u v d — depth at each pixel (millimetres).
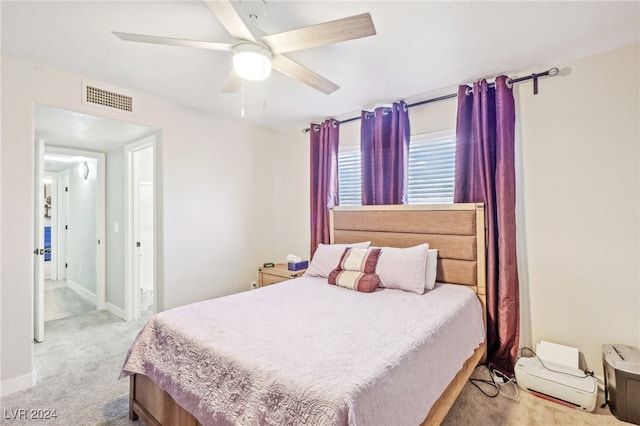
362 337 1477
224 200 3504
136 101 2742
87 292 4383
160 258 2990
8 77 2080
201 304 2014
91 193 4246
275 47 1609
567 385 1896
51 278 5707
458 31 1827
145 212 4117
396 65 2254
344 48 2012
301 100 2957
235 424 1170
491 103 2492
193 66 2256
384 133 3078
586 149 2162
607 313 2094
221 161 3471
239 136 3668
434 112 2883
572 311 2215
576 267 2201
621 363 1815
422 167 2971
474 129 2508
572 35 1879
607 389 1899
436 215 2623
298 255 4027
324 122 3531
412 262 2369
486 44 1974
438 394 1476
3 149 2061
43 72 2229
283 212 4195
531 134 2369
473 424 1739
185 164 3129
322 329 1583
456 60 2180
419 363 1387
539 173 2338
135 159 3613
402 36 1876
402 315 1789
